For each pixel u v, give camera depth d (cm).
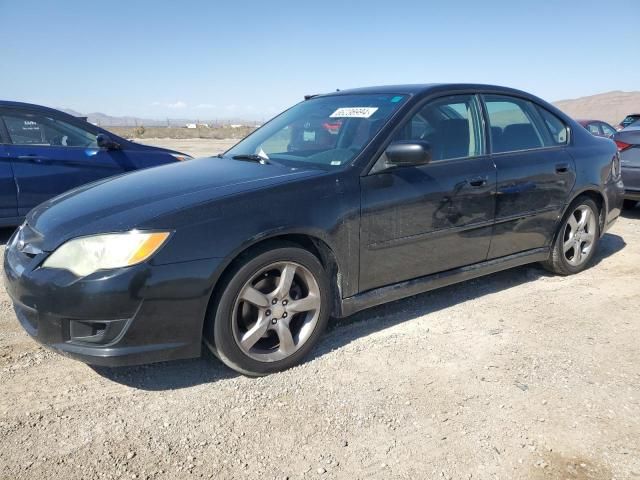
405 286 354
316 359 320
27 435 246
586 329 367
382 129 345
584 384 295
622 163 709
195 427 253
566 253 473
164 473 222
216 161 385
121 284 251
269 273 300
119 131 5191
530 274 485
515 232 416
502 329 366
